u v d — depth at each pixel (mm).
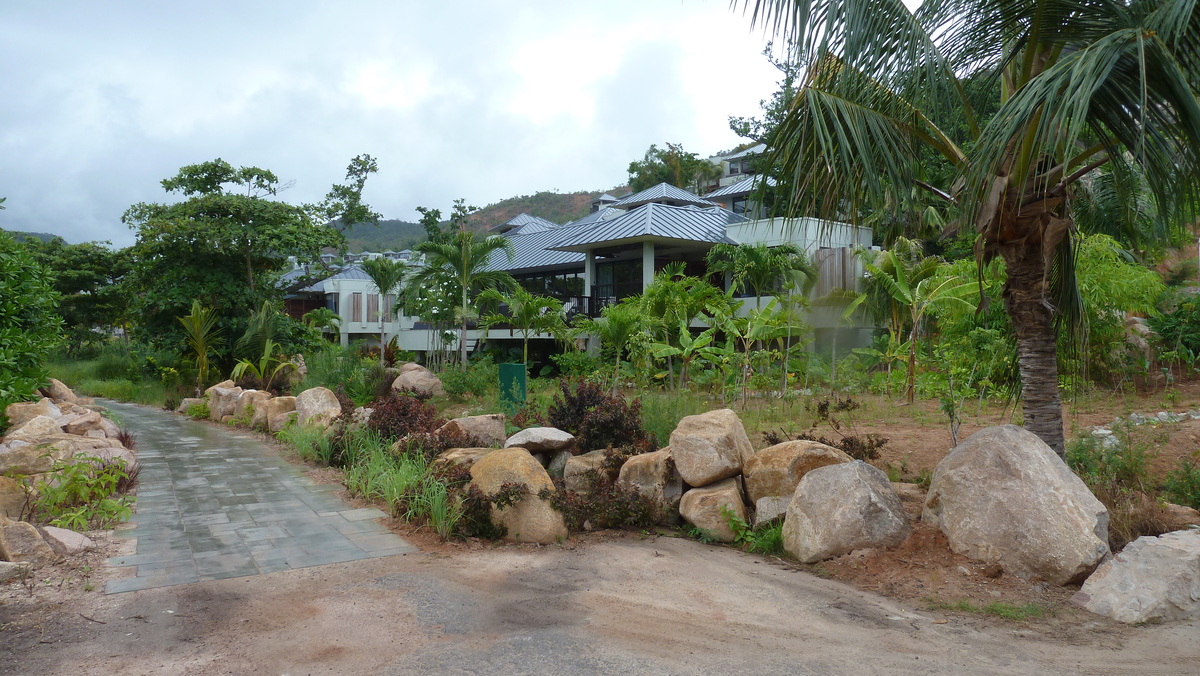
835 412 12477
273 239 25719
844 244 21953
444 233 50156
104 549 6648
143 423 18500
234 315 26719
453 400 19125
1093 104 5449
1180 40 5250
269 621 4887
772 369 16188
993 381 12250
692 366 18297
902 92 6422
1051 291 7551
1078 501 5535
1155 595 4785
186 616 4969
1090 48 5012
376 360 26875
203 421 19109
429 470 8375
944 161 11719
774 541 6652
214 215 26078
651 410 10969
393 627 4785
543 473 7438
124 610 5078
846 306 20062
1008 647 4418
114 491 8352
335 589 5566
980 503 5793
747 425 11812
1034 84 5105
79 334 38531
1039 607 5008
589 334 22078
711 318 20156
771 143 6738
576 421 10023
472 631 4715
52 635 4609
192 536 7191
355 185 42125
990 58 6945
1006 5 6281
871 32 6016
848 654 4332
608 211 35750
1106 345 14172
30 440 9875
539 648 4430
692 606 5211
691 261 27859
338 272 47562
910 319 18500
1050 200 6293
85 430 12672
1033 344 6730
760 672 4078
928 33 6371
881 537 6098
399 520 7809
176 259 25844
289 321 25859
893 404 14500
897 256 16250
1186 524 6176
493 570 6102
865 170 6438
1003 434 6055
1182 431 9148
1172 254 20906
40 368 12875
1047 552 5371
